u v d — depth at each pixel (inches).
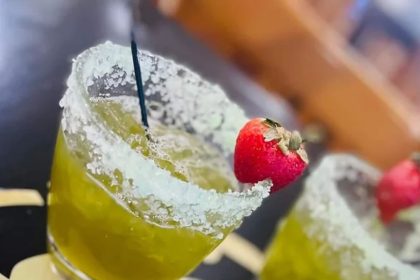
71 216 11.3
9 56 16.0
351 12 32.1
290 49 29.6
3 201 12.9
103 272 11.7
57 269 12.2
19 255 12.2
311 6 31.6
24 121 14.6
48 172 13.9
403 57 32.7
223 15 29.0
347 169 17.6
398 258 15.8
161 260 11.6
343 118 30.1
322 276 14.9
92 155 10.8
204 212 11.1
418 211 17.1
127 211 10.9
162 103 13.1
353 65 30.2
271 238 16.8
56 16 18.1
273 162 11.4
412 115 31.5
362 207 17.9
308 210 15.3
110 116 11.7
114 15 19.6
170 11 28.7
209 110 13.5
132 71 12.3
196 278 14.4
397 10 32.3
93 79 11.5
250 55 29.5
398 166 17.2
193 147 13.0
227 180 12.9
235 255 15.6
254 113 21.0
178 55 20.5
